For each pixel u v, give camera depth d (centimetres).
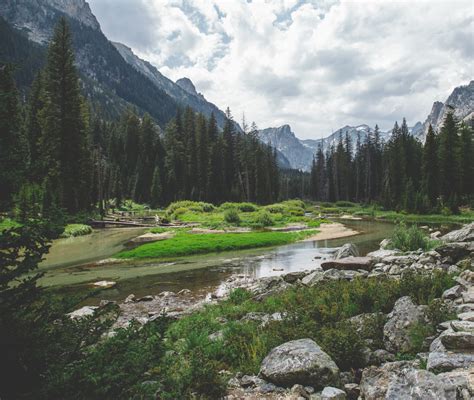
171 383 466
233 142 10131
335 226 5062
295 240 3694
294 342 695
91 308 1242
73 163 4594
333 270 1449
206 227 4919
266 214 5441
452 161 6762
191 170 9188
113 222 5266
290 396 560
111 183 9388
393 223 5481
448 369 517
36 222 360
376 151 11244
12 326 348
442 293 953
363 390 541
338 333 693
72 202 4291
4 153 354
